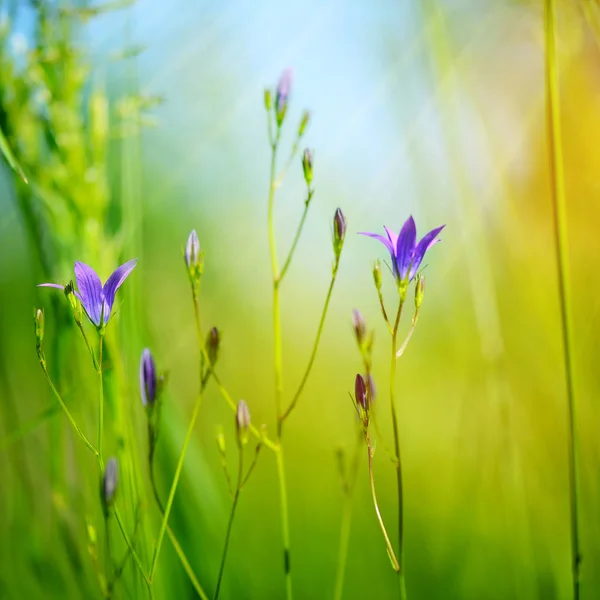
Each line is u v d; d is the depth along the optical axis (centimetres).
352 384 130
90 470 99
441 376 125
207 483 101
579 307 107
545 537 103
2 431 100
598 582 101
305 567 106
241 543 105
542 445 106
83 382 99
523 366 108
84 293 90
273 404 122
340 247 92
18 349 104
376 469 116
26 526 100
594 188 107
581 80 106
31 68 98
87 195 99
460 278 112
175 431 100
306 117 94
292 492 110
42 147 100
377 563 107
